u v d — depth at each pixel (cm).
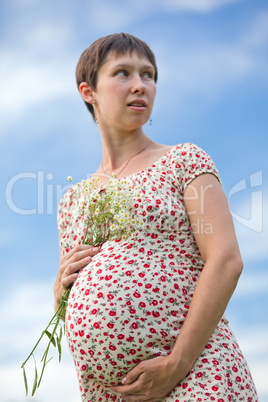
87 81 344
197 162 300
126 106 324
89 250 310
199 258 296
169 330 277
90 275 294
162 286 282
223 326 289
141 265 287
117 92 324
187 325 272
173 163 304
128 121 325
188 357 268
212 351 275
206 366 270
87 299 288
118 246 298
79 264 308
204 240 289
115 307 280
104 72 331
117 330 278
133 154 332
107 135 337
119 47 329
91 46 344
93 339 283
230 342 283
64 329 309
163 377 267
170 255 292
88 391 296
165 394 272
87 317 285
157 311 279
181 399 268
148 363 271
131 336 276
